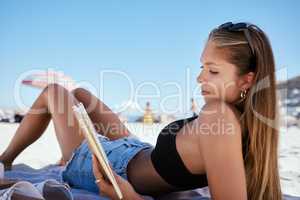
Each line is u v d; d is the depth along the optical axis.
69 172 2.12
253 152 1.68
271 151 1.68
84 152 2.10
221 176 1.55
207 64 1.76
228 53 1.72
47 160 3.45
